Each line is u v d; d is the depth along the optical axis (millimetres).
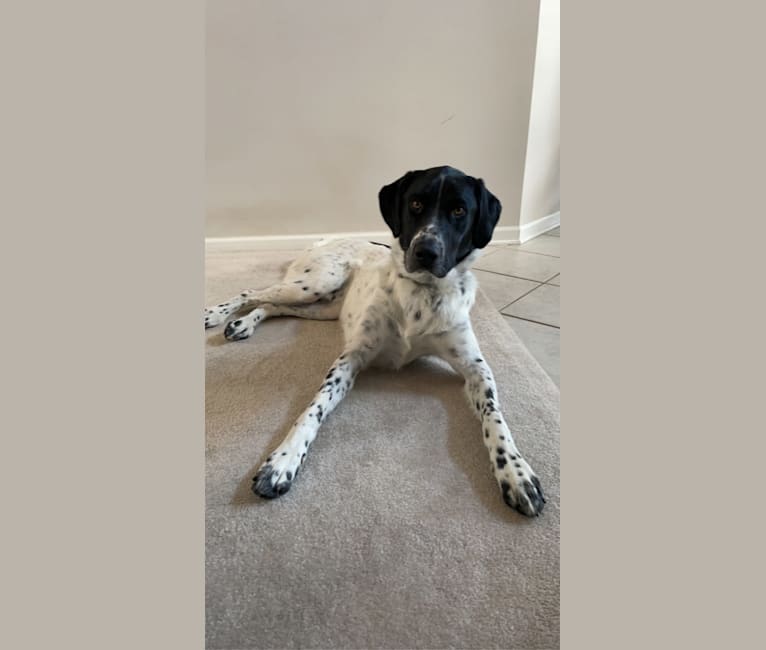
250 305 2672
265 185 4094
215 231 4211
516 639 1055
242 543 1258
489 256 4059
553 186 4949
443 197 1895
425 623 1080
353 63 3770
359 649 1027
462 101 3943
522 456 1590
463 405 1880
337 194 4172
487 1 3656
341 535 1290
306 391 1941
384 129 3988
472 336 2012
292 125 3920
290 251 4195
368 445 1637
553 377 2156
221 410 1807
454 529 1317
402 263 2010
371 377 2084
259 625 1064
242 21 3600
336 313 2666
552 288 3291
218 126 3875
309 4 3588
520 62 3855
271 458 1484
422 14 3664
